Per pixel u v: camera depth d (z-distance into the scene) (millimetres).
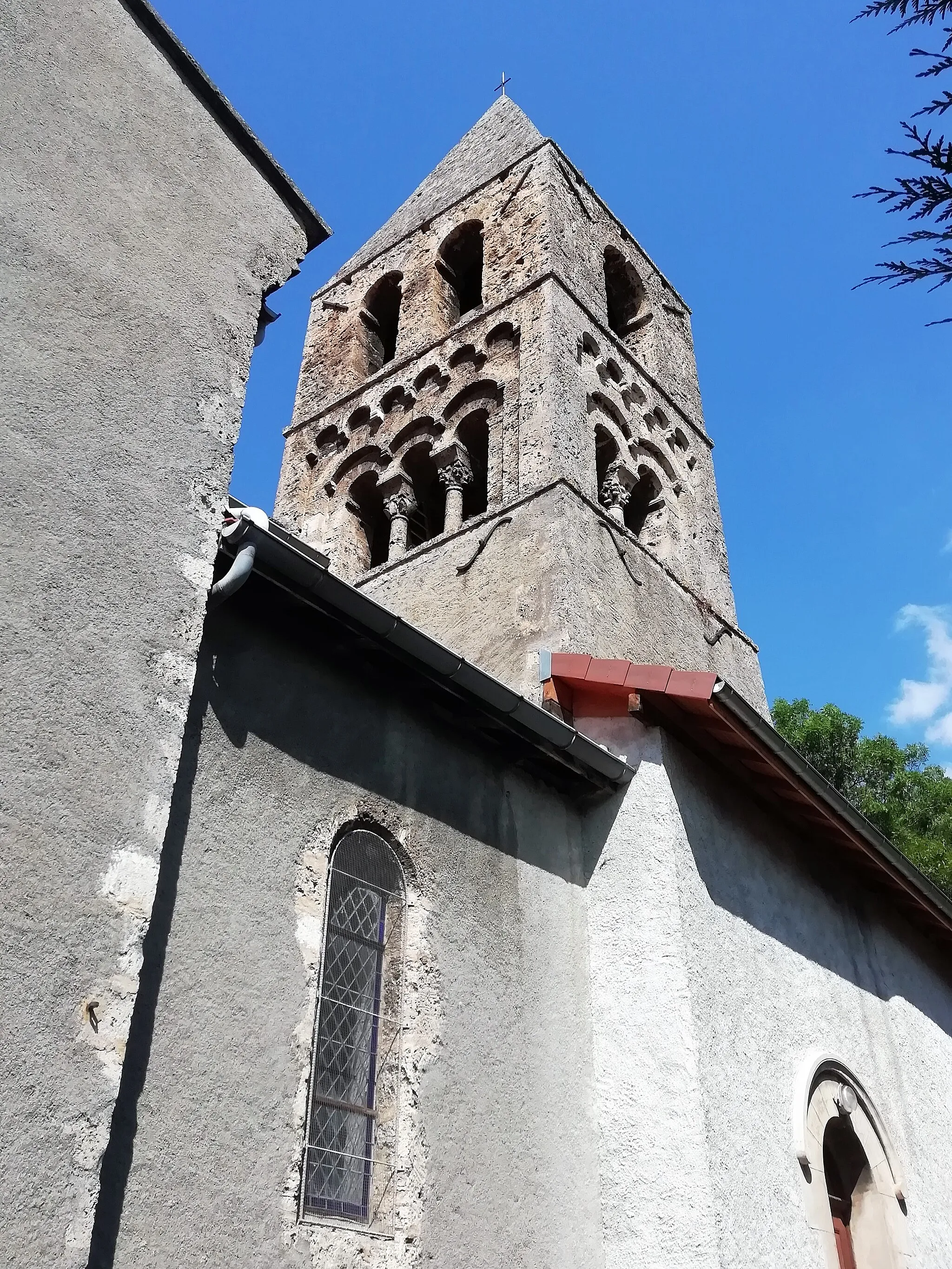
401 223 21344
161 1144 4699
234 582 5922
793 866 9953
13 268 5246
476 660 12242
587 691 9234
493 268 17438
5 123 5555
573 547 12797
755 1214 7047
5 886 4066
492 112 22438
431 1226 5887
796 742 24344
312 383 19156
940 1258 8984
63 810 4379
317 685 6809
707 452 18938
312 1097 5754
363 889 6684
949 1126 10469
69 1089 3953
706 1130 6949
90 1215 3842
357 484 16672
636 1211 6891
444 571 13695
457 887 7188
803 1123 7957
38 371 5141
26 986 3980
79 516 5008
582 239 18312
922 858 20922
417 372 17000
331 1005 6145
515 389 15172
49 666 4578
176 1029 4984
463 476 15070
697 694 8281
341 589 6508
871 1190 8703
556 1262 6520
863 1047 9625
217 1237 4762
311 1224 5309
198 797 5637
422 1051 6379
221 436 5984
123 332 5691
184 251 6316
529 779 8391
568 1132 7090
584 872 8414
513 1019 7113
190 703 5793
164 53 6840
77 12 6320
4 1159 3672
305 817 6258
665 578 15094
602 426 15695
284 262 7008
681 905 7895
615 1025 7633
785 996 8766
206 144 6855
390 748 7184
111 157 6125
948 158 4516
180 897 5301
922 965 11844
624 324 19812
